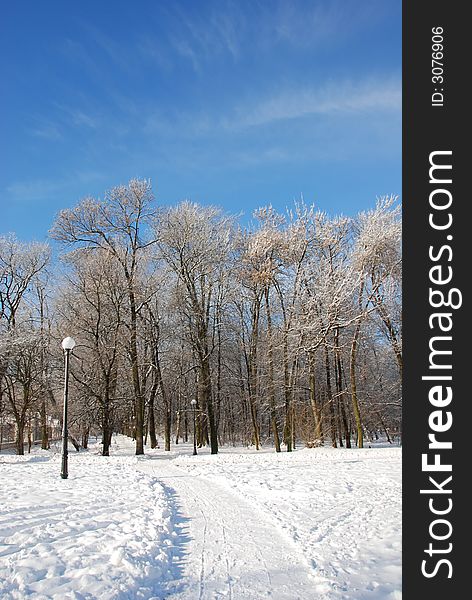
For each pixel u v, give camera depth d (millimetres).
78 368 34281
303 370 33531
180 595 6738
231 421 47688
